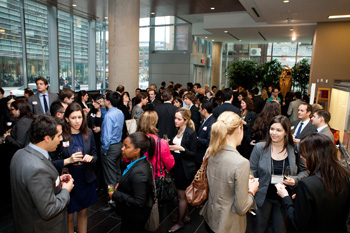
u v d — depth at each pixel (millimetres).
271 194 2340
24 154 1703
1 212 3473
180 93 6766
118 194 2066
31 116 3281
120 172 3879
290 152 2332
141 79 14875
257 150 2467
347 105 3521
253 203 1964
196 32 13461
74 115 2477
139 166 2043
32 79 8438
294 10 7602
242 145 4461
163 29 14156
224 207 1785
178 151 3020
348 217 1456
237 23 10672
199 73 16156
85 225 2732
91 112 4188
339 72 9633
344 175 1480
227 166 1768
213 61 16312
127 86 7555
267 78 13336
